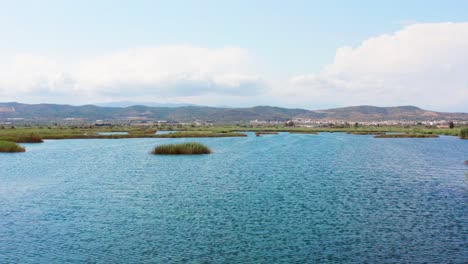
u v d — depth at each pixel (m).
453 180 48.00
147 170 56.56
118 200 36.72
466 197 37.84
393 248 23.92
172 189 42.12
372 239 25.52
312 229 27.59
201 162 66.19
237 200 36.53
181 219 30.16
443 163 65.25
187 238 25.78
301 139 133.12
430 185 44.47
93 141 118.12
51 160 68.81
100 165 62.06
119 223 29.22
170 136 137.12
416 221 29.52
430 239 25.50
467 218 30.27
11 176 51.00
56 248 24.06
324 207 33.75
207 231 27.20
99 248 24.05
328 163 65.12
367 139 135.25
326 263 21.73
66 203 35.56
